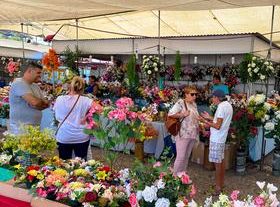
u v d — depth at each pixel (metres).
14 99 3.21
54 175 2.17
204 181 4.41
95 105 2.52
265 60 5.67
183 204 1.58
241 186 4.31
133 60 7.41
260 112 4.84
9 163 2.57
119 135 2.30
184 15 7.32
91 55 9.76
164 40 7.82
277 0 3.75
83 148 3.20
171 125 3.93
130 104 2.33
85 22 8.42
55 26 9.41
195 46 7.36
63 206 1.93
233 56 8.88
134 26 8.65
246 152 5.12
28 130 2.59
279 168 4.86
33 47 12.31
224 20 7.45
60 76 7.49
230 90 8.05
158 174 1.88
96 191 1.98
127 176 2.20
